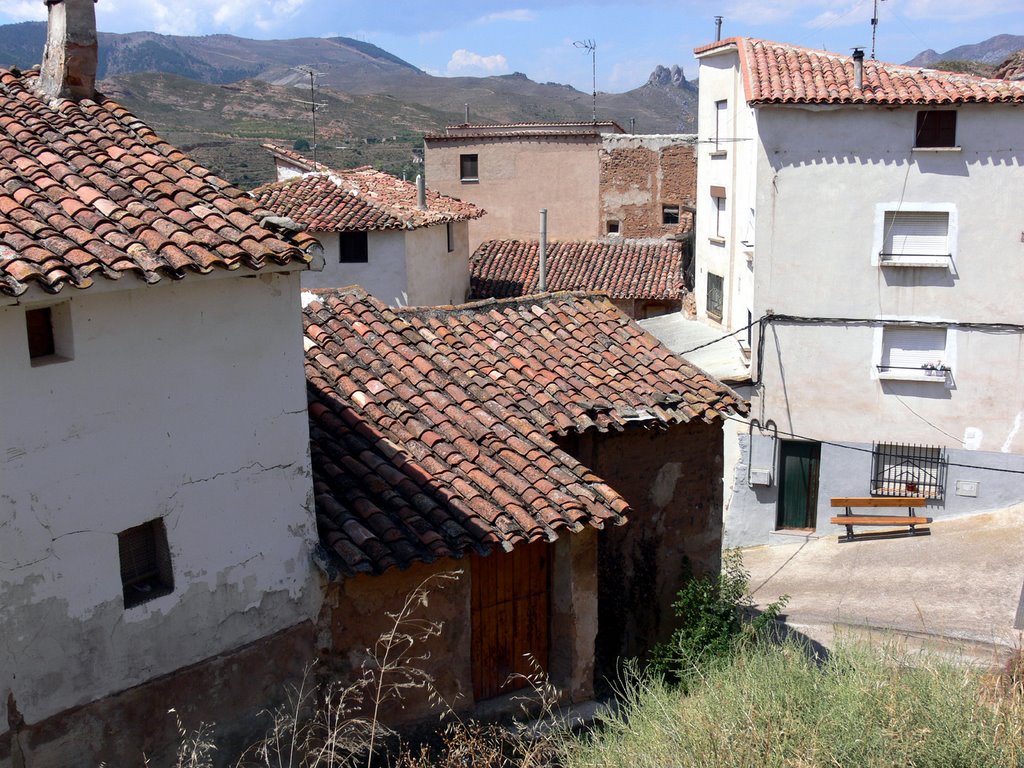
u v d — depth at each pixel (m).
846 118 19.72
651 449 11.59
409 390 10.25
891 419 20.69
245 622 7.78
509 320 12.19
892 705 7.20
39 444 6.28
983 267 19.67
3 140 7.62
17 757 6.39
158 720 7.23
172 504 7.15
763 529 21.38
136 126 8.45
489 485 9.16
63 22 8.44
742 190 22.91
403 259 25.48
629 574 11.66
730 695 7.91
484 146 35.66
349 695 8.59
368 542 8.23
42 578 6.39
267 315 7.68
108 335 6.60
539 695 10.00
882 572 18.81
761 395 21.09
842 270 20.34
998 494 20.41
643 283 29.53
